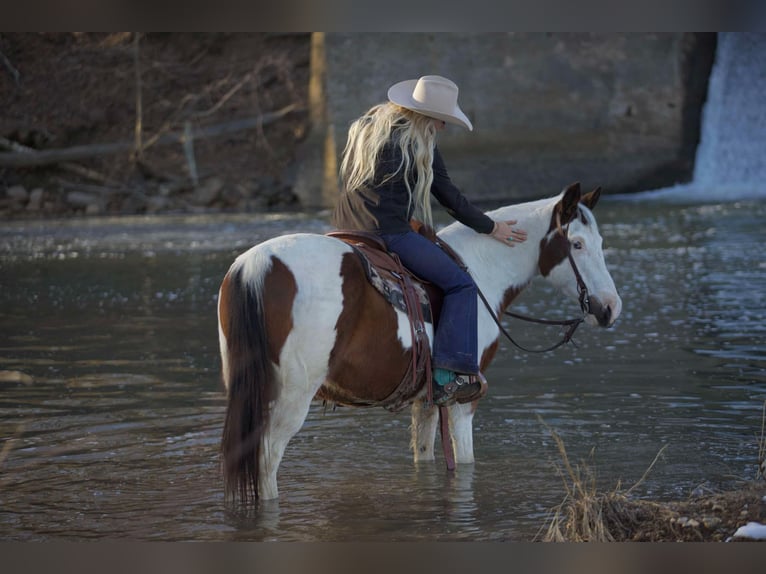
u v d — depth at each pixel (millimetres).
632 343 10500
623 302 12742
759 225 19703
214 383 8969
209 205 25828
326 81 25578
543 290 13781
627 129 26031
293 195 26172
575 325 6703
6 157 25531
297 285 5223
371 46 25594
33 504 5703
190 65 28312
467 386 5945
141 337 11102
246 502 5574
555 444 6980
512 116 25547
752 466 6352
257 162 27109
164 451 6832
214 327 11680
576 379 9008
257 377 5156
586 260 6566
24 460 6625
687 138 26766
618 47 26109
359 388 5609
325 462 6617
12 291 14227
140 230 21219
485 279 6543
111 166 26391
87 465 6500
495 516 5488
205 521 5406
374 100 25391
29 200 25250
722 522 5074
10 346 10664
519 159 25531
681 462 6465
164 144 26984
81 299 13562
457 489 5992
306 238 5391
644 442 6977
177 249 18266
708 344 10312
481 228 6387
